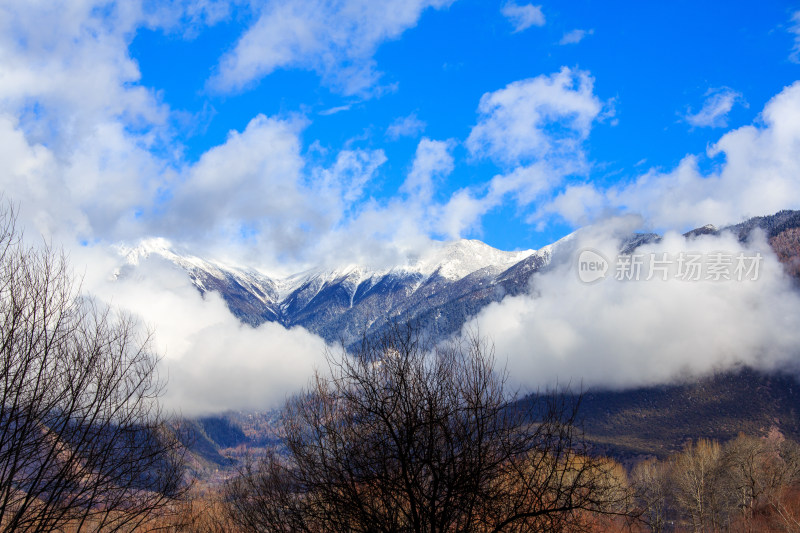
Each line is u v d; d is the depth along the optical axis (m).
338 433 12.59
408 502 12.12
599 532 11.97
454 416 11.94
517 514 11.28
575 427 11.46
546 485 11.26
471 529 11.48
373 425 12.37
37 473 10.76
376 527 11.73
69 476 10.95
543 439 11.32
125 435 11.90
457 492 11.32
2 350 10.88
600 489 11.36
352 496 11.91
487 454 11.45
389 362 12.40
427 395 11.94
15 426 10.64
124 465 11.78
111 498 11.65
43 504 10.84
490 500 11.35
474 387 11.98
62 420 11.20
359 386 12.47
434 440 11.76
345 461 12.26
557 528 11.26
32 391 11.04
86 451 11.26
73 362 11.63
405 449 11.69
